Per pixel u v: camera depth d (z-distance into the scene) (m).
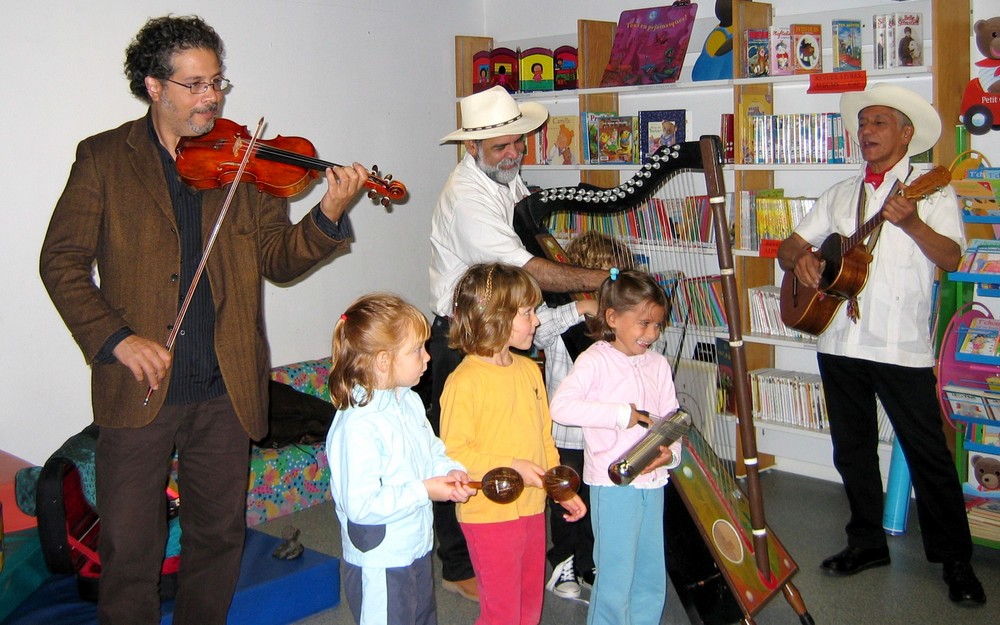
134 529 2.20
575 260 2.79
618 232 3.09
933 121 2.89
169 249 2.17
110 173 2.13
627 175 4.77
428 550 2.03
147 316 2.15
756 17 3.94
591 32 4.46
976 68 3.46
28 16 3.41
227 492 2.35
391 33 4.75
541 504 2.24
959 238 2.87
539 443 2.27
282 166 2.40
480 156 2.79
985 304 3.66
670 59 4.19
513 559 2.16
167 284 2.17
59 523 2.73
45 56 3.47
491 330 2.17
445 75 5.08
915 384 2.94
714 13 4.31
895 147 2.92
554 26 4.96
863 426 3.10
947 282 3.31
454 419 2.18
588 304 2.55
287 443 3.90
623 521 2.29
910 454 2.99
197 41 2.09
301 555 2.97
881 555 3.17
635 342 2.32
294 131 4.35
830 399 3.15
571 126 4.54
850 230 3.05
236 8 4.05
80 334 2.06
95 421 2.21
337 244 2.35
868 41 3.81
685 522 2.51
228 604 2.42
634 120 4.34
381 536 1.91
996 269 3.06
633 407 2.22
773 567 2.55
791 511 3.75
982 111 3.33
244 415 2.30
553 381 2.75
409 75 4.88
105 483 2.20
